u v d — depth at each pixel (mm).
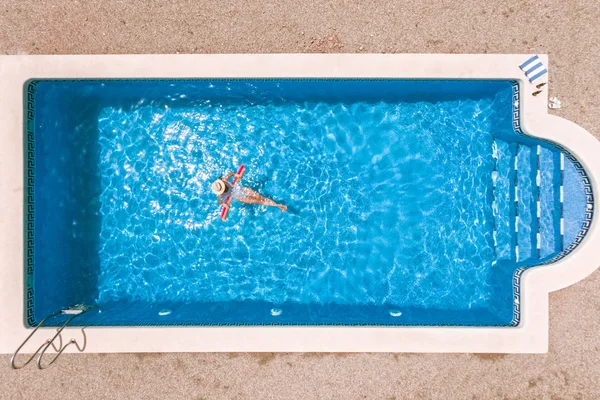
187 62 4484
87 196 5098
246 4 4672
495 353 4672
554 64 4633
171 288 5152
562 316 4617
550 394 4648
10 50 4688
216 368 4699
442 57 4484
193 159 5160
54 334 4465
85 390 4691
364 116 5125
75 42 4680
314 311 4965
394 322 4637
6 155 4418
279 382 4699
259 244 5195
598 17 4637
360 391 4688
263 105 5141
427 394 4684
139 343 4473
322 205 5180
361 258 5172
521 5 4656
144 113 5117
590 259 4402
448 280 5105
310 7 4672
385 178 5160
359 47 4695
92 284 5109
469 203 5086
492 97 4969
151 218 5152
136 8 4672
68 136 5016
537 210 4703
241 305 5090
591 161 4395
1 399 4656
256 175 5176
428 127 5102
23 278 4438
